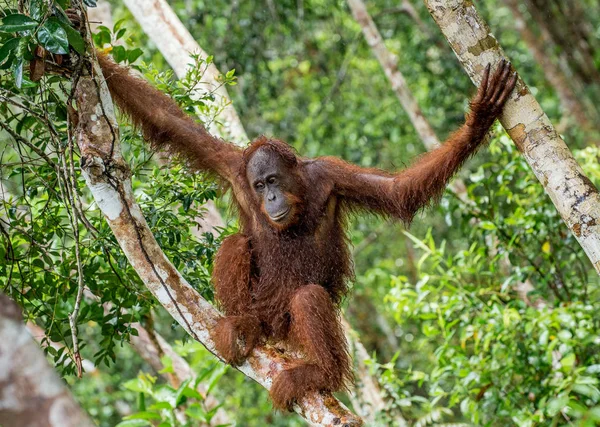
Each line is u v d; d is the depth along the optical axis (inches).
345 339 395.5
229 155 431.2
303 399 366.0
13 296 398.0
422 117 786.8
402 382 564.7
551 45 1037.8
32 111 348.5
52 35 321.7
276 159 411.2
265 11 837.2
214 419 653.9
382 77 955.3
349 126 880.9
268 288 417.7
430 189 391.2
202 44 797.9
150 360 637.3
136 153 433.4
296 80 937.5
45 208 392.5
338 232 430.3
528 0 1033.5
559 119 1018.1
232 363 371.2
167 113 419.5
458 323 560.4
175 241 423.2
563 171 332.5
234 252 410.6
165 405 506.6
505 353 508.4
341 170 426.0
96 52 382.9
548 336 505.0
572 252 568.1
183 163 428.1
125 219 346.9
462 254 546.9
